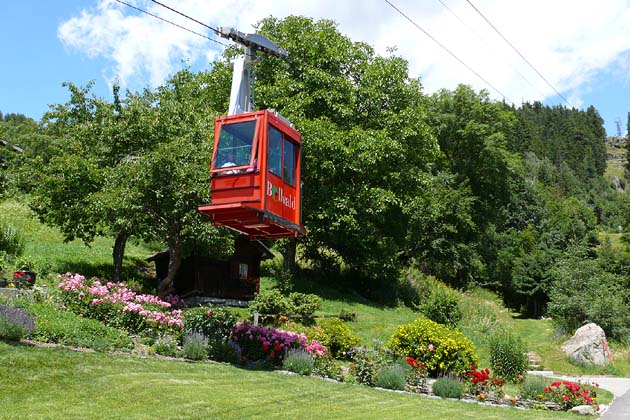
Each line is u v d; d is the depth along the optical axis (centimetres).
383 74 3694
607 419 1617
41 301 1802
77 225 2566
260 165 1495
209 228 2308
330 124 3353
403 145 3784
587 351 3062
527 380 2012
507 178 6309
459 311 3253
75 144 2655
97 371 1260
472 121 6012
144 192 2291
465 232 5341
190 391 1232
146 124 2584
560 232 7775
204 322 1881
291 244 3791
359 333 2753
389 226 4156
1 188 2728
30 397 1045
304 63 3531
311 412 1225
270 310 2634
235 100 1662
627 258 5706
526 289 6003
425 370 1955
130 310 1814
